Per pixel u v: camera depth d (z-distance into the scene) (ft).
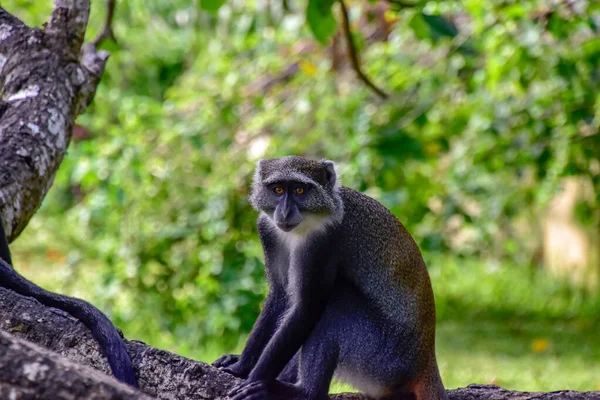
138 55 61.05
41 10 47.39
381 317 24.59
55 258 62.34
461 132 48.62
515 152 48.29
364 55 49.06
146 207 47.62
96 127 48.01
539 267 70.08
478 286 63.93
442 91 46.78
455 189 51.47
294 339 23.71
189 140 46.57
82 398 14.29
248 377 23.34
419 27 35.29
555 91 46.85
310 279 24.29
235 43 50.88
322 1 32.68
